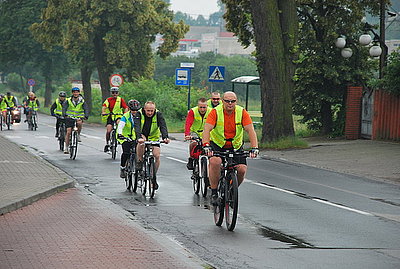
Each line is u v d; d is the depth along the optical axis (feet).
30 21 368.68
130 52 295.07
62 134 130.21
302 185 86.17
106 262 40.88
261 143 145.89
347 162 114.32
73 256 42.24
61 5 288.51
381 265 43.70
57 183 76.69
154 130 74.13
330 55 169.07
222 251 47.11
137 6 289.33
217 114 56.13
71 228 52.13
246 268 42.24
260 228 56.24
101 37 301.22
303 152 132.46
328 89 170.81
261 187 83.35
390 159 116.78
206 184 73.77
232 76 509.35
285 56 147.43
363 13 169.78
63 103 118.93
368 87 163.43
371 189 83.56
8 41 372.58
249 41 181.88
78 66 323.98
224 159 57.11
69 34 286.05
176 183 85.76
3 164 96.68
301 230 55.62
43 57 395.34
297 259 44.96
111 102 117.39
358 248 48.96
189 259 42.45
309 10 173.99
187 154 127.54
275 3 145.59
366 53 169.07
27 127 218.38
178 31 302.45
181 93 259.60
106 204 66.23
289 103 147.02
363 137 160.56
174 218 60.44
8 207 59.36
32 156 111.04
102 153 127.85
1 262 40.11
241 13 179.32
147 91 257.14
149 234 50.60
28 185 74.23
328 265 43.37
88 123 274.36
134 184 77.15
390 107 152.15
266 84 146.92
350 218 62.08
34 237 48.08
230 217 55.11
